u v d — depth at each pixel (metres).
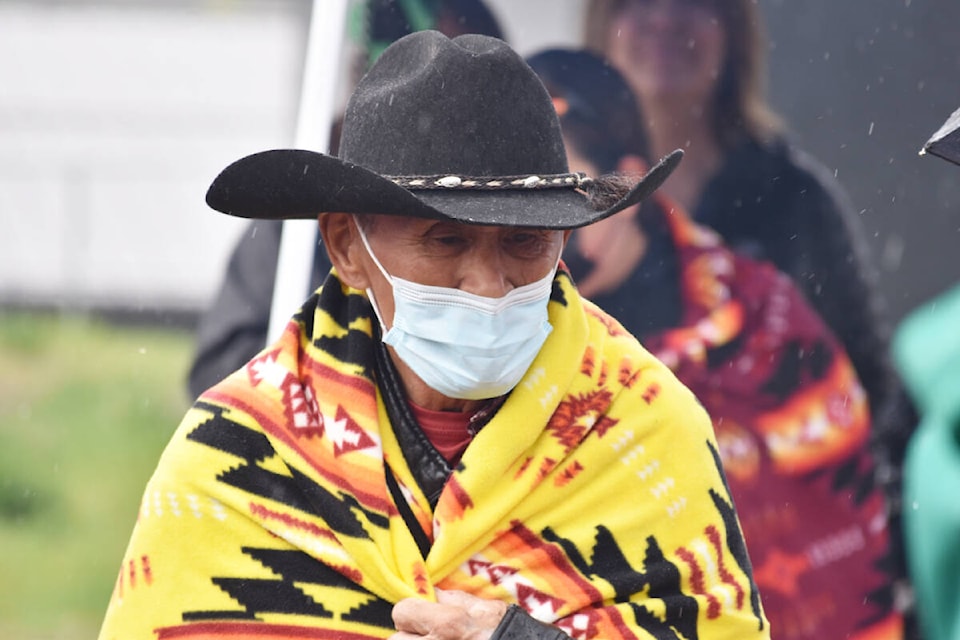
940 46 15.31
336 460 9.02
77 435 34.34
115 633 9.17
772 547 15.05
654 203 15.32
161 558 9.13
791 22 15.32
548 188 8.74
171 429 34.91
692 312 15.29
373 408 9.08
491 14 15.29
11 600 26.25
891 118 15.38
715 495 9.30
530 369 9.08
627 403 9.23
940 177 15.30
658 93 15.34
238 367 15.78
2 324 43.22
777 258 15.30
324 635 8.95
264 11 50.06
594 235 15.31
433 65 8.72
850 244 15.36
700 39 15.32
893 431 15.10
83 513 30.30
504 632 8.51
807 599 14.98
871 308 15.29
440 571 8.92
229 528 9.10
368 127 8.90
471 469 8.90
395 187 8.25
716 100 15.36
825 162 15.41
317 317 9.38
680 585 9.09
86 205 47.28
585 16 15.32
